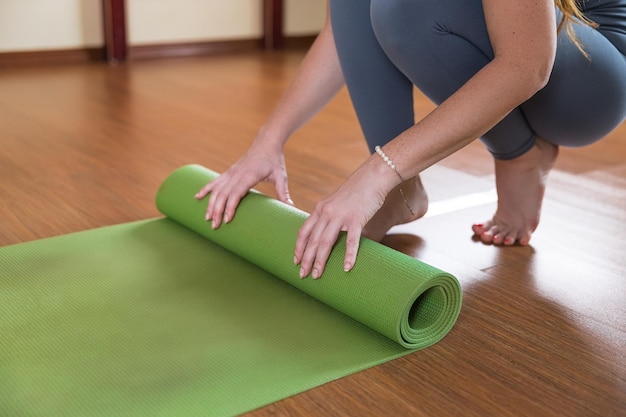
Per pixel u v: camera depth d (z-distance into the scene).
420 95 3.43
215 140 2.51
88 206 1.78
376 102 1.39
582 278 1.41
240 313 1.21
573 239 1.61
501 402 0.99
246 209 1.41
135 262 1.41
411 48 1.28
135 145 2.42
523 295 1.33
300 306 1.25
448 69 1.29
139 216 1.71
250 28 5.19
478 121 1.11
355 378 1.03
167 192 1.61
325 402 0.97
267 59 4.75
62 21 4.43
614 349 1.15
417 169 1.14
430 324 1.16
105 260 1.41
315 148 2.38
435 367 1.08
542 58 1.09
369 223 1.48
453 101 1.11
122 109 3.03
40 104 3.12
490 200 1.87
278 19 5.21
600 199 1.89
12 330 1.13
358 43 1.35
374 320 1.12
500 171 1.53
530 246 1.56
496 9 1.08
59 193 1.88
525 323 1.23
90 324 1.16
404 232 1.63
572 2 1.21
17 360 1.05
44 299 1.24
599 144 2.45
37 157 2.24
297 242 1.18
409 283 1.10
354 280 1.16
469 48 1.27
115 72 4.11
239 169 1.45
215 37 5.04
